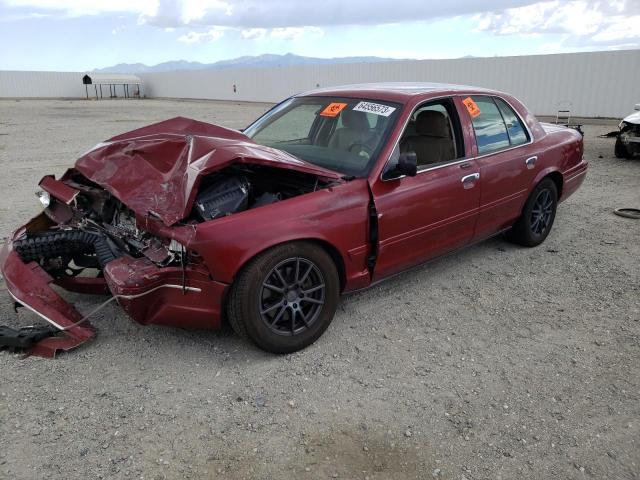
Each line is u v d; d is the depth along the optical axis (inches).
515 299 173.0
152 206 124.6
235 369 130.7
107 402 117.0
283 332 134.6
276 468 100.0
